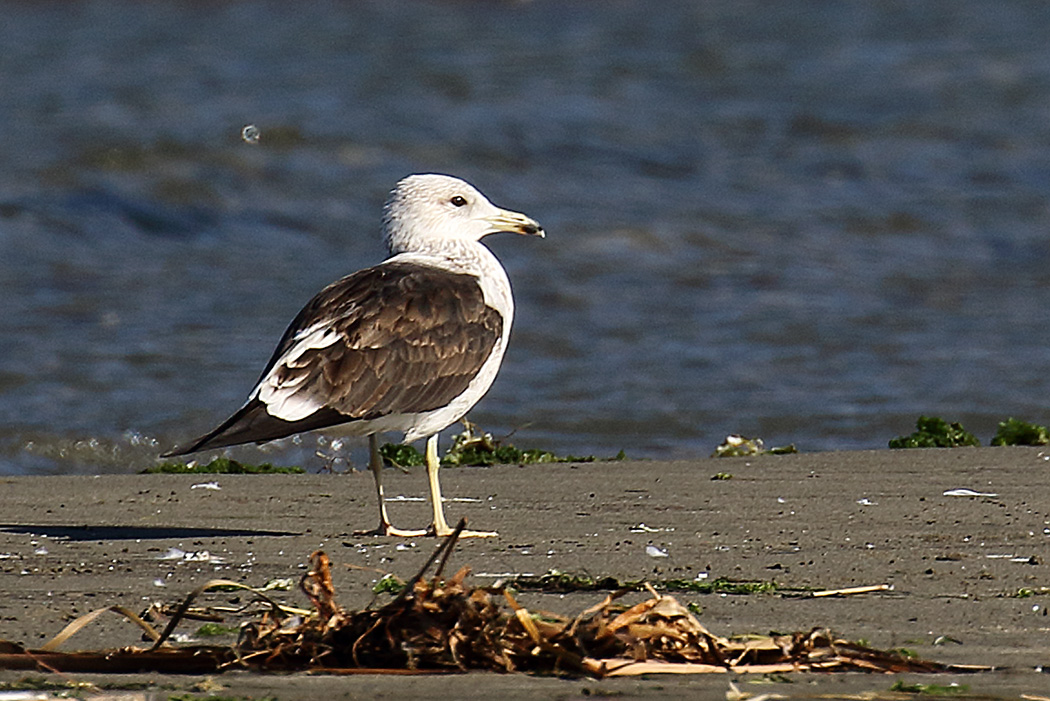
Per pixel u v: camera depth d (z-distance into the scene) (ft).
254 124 106.42
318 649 20.16
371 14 205.46
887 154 114.62
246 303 66.74
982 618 23.11
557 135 113.91
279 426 28.94
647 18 206.49
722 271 75.97
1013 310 68.39
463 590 20.52
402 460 40.91
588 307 67.56
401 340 30.37
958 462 38.68
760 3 226.79
